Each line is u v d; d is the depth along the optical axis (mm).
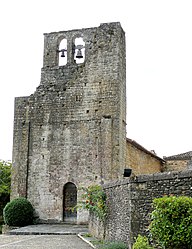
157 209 10664
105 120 30078
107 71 30797
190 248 10180
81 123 30797
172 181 12703
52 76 32406
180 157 46625
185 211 10367
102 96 30594
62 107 31562
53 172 30906
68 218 30219
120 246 14242
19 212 29406
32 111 32375
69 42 32844
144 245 11664
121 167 29859
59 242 19438
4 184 38094
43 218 30484
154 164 41188
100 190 20203
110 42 31188
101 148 29875
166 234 10289
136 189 13844
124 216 15031
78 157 30406
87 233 23172
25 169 31578
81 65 31672
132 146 34094
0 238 21875
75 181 30125
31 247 17406
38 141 31766
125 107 32094
